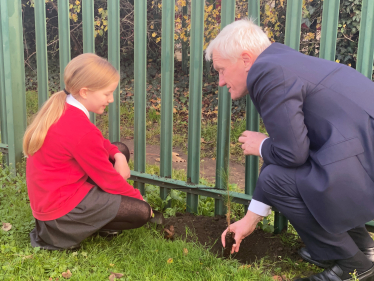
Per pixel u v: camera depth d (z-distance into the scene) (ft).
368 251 6.77
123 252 7.09
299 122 5.57
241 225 6.88
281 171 6.05
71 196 6.70
